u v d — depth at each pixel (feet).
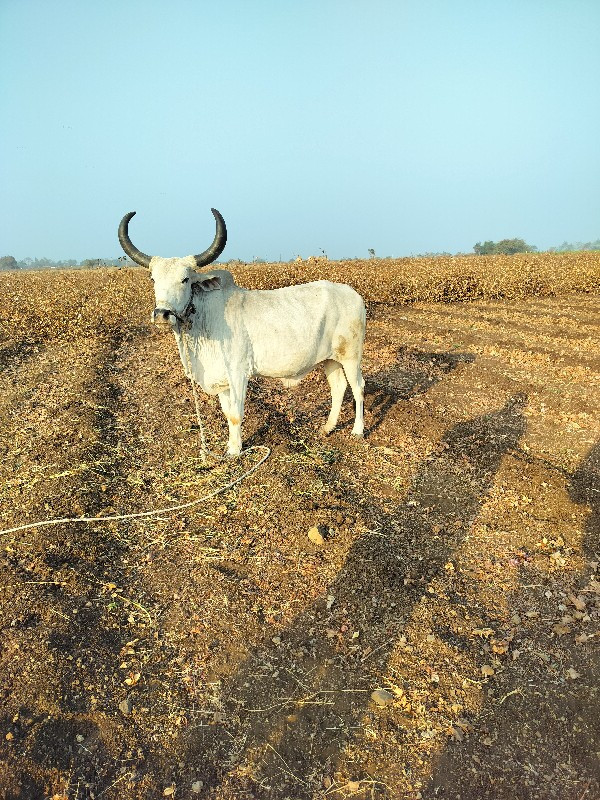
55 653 12.42
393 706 11.45
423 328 47.16
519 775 10.20
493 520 17.56
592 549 16.14
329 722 11.19
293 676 12.17
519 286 66.18
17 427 25.09
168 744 10.80
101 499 18.81
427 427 24.77
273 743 10.80
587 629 13.35
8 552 15.90
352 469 20.72
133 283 67.82
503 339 41.98
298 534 16.66
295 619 13.67
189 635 13.26
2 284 69.46
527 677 12.12
